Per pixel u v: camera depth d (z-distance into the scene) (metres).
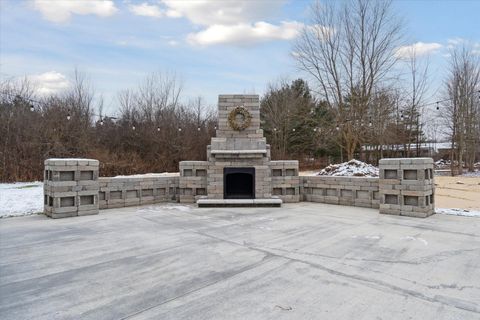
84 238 6.27
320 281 3.97
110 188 10.13
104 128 29.12
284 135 37.47
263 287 3.79
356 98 24.25
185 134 32.00
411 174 8.32
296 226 7.31
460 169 27.23
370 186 9.89
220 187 10.86
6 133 18.88
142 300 3.46
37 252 5.31
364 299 3.44
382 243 5.73
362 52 23.97
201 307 3.28
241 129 11.19
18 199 10.70
